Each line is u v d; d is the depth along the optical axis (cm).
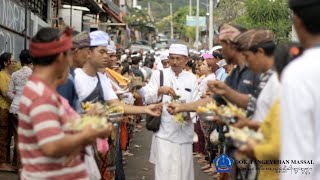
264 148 317
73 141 345
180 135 659
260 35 416
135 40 5616
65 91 497
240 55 458
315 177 266
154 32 7000
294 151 260
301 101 259
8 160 881
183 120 643
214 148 909
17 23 1238
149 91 680
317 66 261
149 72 1662
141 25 5622
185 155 667
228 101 425
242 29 462
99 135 356
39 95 350
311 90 259
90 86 544
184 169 668
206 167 953
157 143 664
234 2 2381
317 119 260
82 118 366
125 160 1065
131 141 1318
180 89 676
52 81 370
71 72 545
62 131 355
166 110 655
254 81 445
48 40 361
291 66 270
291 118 261
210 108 406
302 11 284
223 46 465
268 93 391
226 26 464
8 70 866
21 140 363
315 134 262
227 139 422
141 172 959
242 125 365
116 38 3111
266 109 394
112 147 648
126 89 783
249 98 420
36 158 357
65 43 367
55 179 359
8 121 865
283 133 267
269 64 414
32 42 366
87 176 390
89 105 501
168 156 657
